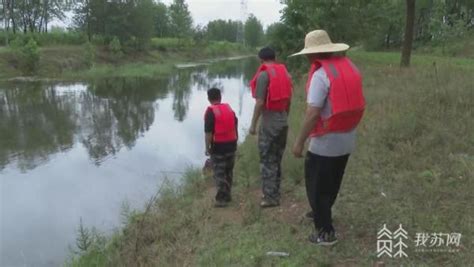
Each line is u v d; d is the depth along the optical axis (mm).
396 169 6043
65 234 7699
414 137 7109
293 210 5574
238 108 21047
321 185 4273
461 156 6141
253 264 4457
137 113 20828
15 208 8922
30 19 48531
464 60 22844
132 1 53969
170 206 7141
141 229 6270
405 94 9773
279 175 5852
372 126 7855
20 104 23125
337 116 3920
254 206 5949
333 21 25719
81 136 15625
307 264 4230
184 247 5395
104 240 6492
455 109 7973
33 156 12914
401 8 39531
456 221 4441
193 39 77250
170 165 11609
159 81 37125
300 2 25500
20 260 6832
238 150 9750
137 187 9844
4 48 38094
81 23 52406
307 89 4090
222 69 52625
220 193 6312
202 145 14023
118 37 53094
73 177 10852
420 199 4992
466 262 3809
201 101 25172
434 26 37281
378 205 5059
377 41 42531
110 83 34719
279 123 5613
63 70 39188
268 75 5453
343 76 3930
